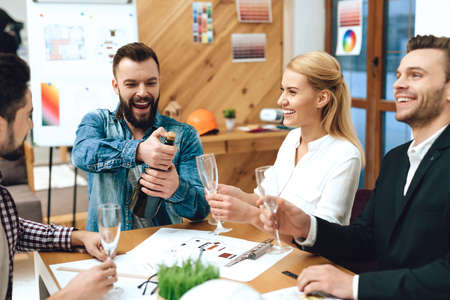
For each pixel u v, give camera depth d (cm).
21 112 127
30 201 348
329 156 189
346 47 425
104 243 122
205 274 109
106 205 123
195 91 407
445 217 129
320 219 150
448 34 270
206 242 158
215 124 390
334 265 139
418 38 138
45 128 344
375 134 398
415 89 134
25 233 156
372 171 406
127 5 355
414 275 120
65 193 468
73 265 143
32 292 301
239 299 92
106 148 181
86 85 349
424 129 139
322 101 188
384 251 146
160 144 165
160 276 112
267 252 148
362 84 415
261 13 417
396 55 372
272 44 427
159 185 169
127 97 191
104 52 351
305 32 450
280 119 404
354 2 410
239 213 156
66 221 395
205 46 404
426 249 133
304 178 193
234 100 421
